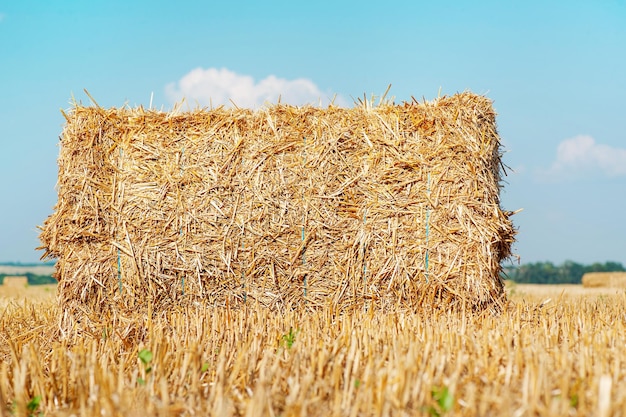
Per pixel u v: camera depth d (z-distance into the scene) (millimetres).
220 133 7574
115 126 7586
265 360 4410
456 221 7383
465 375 4406
